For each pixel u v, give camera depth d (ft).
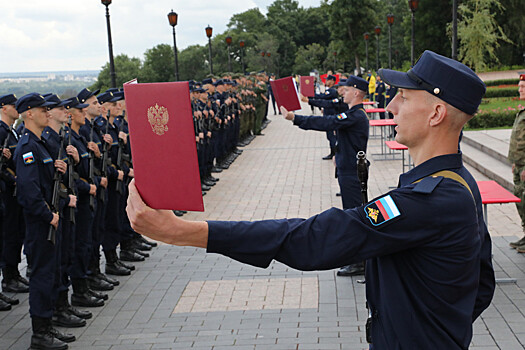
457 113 6.23
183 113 5.15
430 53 6.31
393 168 47.21
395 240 5.82
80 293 21.89
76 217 21.77
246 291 22.68
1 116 23.84
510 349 16.88
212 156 44.93
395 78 6.43
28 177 18.33
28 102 18.81
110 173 24.97
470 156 46.39
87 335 19.43
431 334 6.11
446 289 6.00
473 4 136.46
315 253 5.82
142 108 5.30
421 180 6.17
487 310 19.60
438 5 179.01
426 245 5.94
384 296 6.31
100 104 26.23
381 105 78.69
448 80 6.14
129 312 21.22
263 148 62.64
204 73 325.42
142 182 5.48
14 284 24.07
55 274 19.15
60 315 20.21
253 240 5.76
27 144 18.69
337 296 21.67
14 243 23.88
